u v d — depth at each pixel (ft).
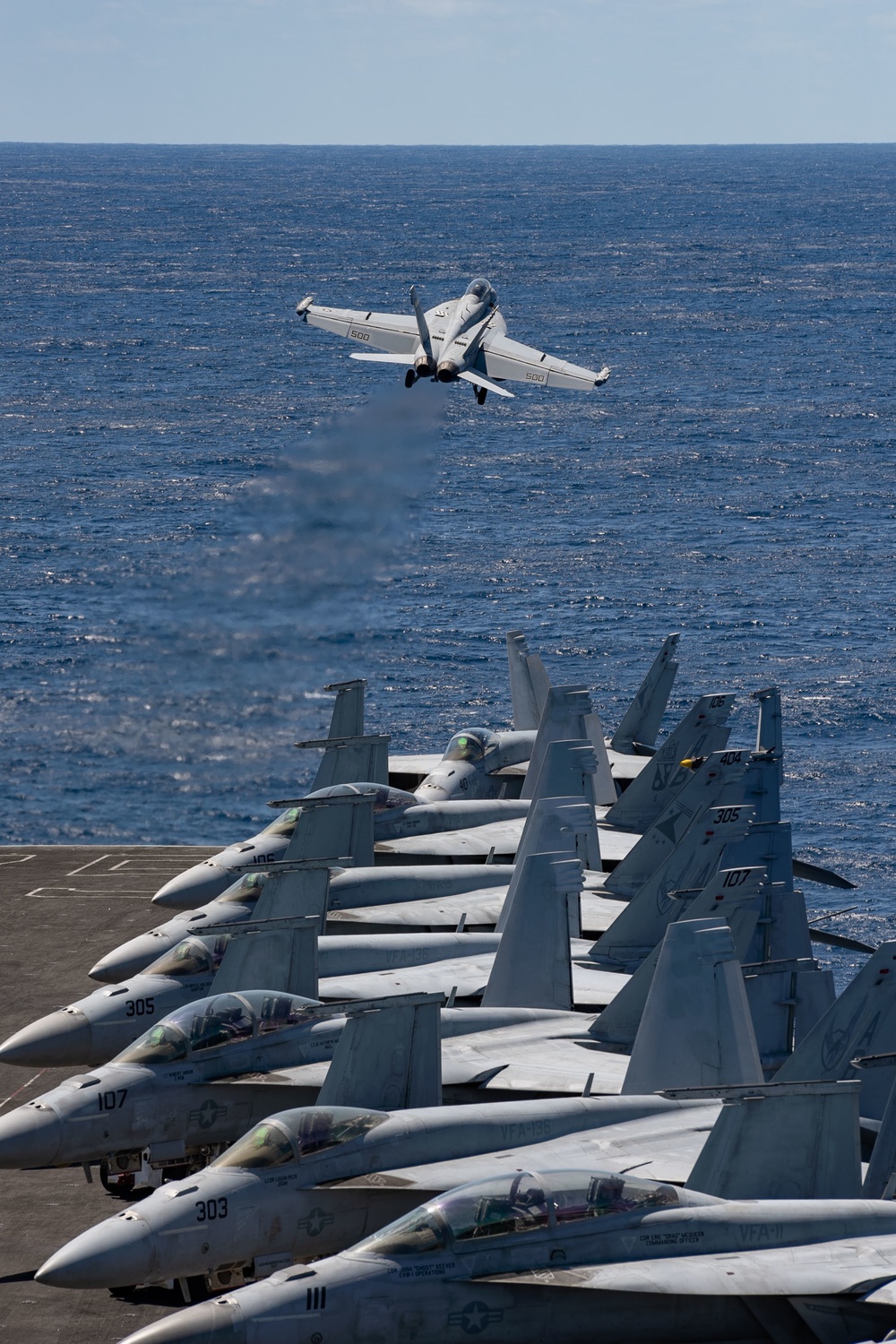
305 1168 295.48
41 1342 305.32
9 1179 384.47
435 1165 298.97
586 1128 317.42
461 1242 267.39
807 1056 319.06
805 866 537.24
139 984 392.47
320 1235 295.89
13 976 528.22
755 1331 278.05
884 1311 265.95
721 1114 284.82
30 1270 336.29
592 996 413.18
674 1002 332.60
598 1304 271.08
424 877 509.35
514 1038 383.24
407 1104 314.14
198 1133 345.31
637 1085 332.60
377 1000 309.42
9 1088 437.58
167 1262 284.00
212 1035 346.74
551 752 448.24
